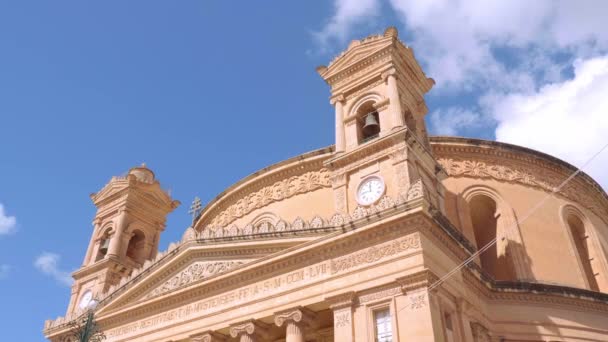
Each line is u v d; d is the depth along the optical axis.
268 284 21.84
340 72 27.84
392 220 19.27
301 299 20.38
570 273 27.59
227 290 23.14
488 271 28.94
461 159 30.36
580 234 31.45
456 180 29.50
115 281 33.59
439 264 19.17
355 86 26.89
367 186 22.77
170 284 25.52
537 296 23.89
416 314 17.41
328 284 20.00
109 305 27.41
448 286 19.28
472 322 20.33
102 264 33.81
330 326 23.08
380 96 25.66
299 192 30.47
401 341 17.25
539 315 23.48
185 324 23.66
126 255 35.44
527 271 26.70
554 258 27.83
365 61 27.17
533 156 31.61
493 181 30.03
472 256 20.64
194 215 26.78
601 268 29.44
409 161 22.23
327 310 20.70
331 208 28.45
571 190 32.16
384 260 19.09
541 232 28.69
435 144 30.03
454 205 28.55
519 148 31.44
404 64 27.48
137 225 37.00
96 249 35.94
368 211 20.20
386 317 18.31
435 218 19.56
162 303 25.20
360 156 23.78
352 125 25.64
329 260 20.58
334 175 24.22
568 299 24.31
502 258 28.25
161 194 38.91
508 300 23.50
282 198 30.95
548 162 31.95
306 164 30.94
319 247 20.77
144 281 26.58
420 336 16.91
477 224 31.20
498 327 22.61
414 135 23.89
